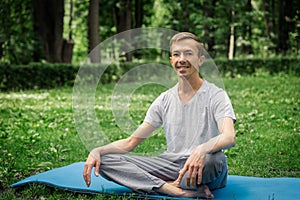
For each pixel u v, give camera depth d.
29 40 20.64
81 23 29.73
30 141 8.23
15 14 21.27
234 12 25.02
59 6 20.72
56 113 11.46
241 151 7.52
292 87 16.67
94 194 4.72
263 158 7.07
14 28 21.20
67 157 7.12
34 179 5.02
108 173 4.68
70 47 21.44
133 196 4.58
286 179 5.11
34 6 20.98
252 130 9.12
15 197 4.74
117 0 24.88
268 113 11.18
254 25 26.09
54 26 20.89
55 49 20.89
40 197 4.67
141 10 27.23
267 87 16.88
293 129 9.20
